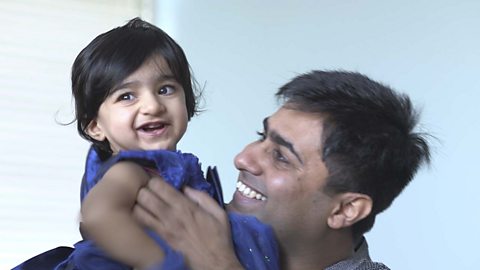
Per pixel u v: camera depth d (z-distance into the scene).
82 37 2.11
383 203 1.18
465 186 1.98
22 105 2.07
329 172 1.11
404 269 2.01
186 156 1.09
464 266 1.98
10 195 2.04
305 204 1.12
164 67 1.27
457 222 1.98
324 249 1.16
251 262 1.04
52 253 1.14
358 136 1.11
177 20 2.15
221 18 2.15
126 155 1.03
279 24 2.15
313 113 1.12
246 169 1.14
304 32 2.14
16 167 2.05
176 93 1.29
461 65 2.00
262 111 2.13
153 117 1.24
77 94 1.30
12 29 2.07
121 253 0.94
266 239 1.08
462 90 2.00
